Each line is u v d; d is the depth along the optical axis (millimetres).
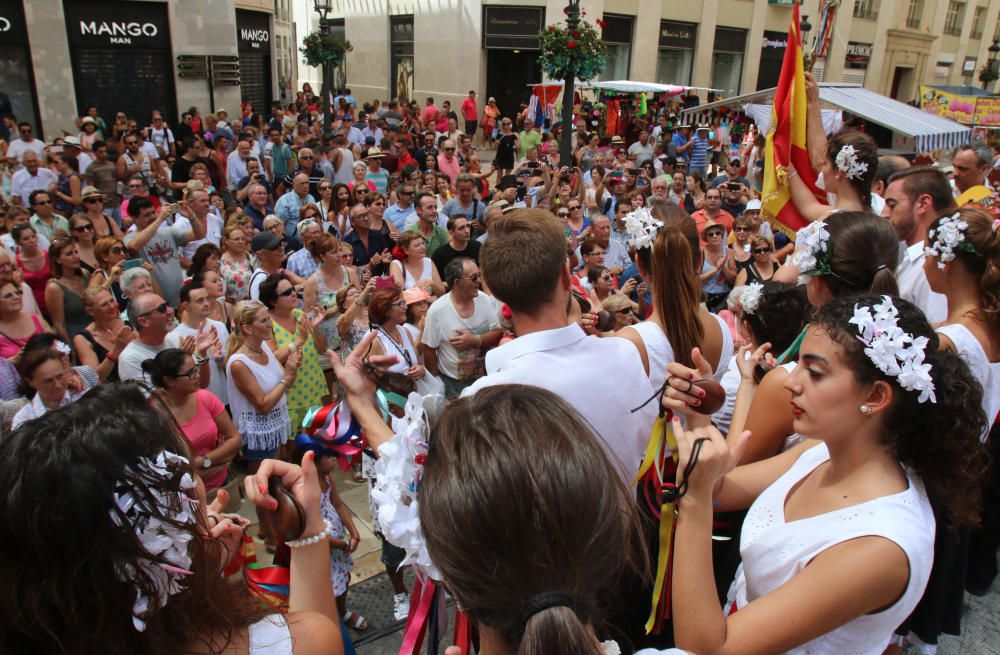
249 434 4297
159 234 6258
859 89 11648
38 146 12180
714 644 1295
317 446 1984
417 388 4387
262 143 15055
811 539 1464
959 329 2396
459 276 4609
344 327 5039
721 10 24578
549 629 879
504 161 16453
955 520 1669
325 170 11602
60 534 1105
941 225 2535
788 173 3590
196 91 18250
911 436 1453
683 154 15398
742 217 6406
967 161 4738
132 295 4680
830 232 2365
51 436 1163
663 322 2242
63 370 3461
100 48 16656
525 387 1101
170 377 3627
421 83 24516
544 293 1891
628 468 1909
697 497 1360
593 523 955
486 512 927
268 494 1440
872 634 1402
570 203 7926
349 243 7129
